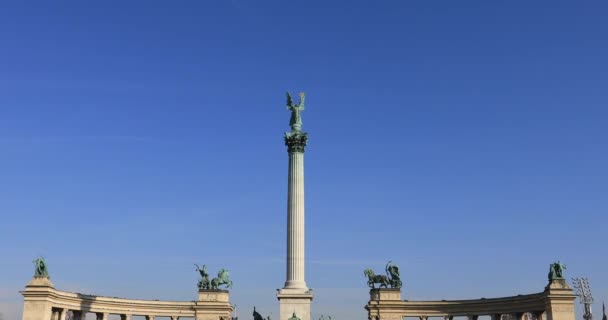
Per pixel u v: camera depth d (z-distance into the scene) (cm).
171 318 11444
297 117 9394
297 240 8794
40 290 9238
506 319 13825
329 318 10688
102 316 10794
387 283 11088
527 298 9931
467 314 10688
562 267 9600
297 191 8988
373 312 10944
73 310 10194
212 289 11606
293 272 8675
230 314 11938
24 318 9181
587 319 14750
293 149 9169
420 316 10931
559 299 9388
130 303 11000
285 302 8419
